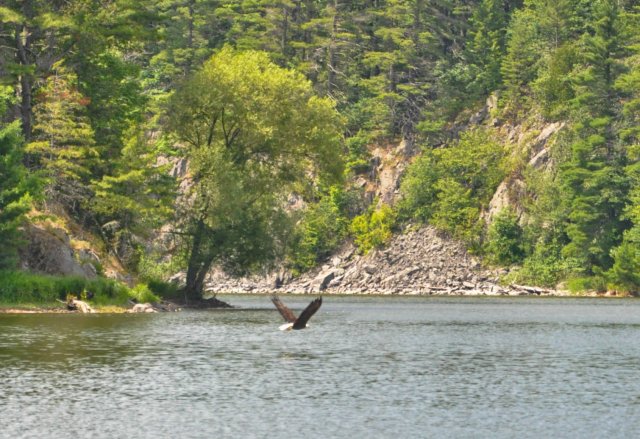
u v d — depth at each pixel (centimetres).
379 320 9681
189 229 11669
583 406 4288
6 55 11281
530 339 7375
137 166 11400
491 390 4688
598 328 8688
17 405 4203
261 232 11612
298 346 6531
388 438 3659
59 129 11075
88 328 7525
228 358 5766
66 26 10738
